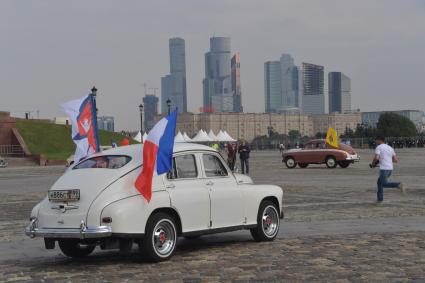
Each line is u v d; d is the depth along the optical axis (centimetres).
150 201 898
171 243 927
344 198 1925
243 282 760
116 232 859
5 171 4781
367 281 752
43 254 1036
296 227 1291
